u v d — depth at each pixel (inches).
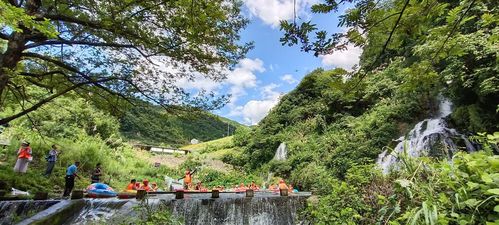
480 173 74.9
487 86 387.2
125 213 285.0
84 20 284.4
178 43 305.7
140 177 696.4
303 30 92.0
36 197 324.2
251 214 325.7
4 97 344.5
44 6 290.8
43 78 328.8
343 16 92.0
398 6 91.3
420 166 117.5
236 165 1038.4
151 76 325.4
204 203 321.1
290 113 1008.2
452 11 97.1
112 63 315.9
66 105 710.5
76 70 301.1
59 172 528.7
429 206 80.0
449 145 451.8
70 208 285.0
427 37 109.8
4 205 291.3
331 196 193.2
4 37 265.6
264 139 971.9
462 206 74.7
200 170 908.0
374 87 714.8
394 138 588.4
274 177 783.1
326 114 866.1
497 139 87.1
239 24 318.3
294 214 320.2
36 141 600.7
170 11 275.9
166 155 1127.6
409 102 621.0
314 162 689.0
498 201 70.6
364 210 166.6
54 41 286.7
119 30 283.7
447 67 432.5
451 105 555.8
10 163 487.2
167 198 333.4
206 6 261.6
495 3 123.3
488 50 350.9
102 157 679.1
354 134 676.7
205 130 2645.2
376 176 184.5
